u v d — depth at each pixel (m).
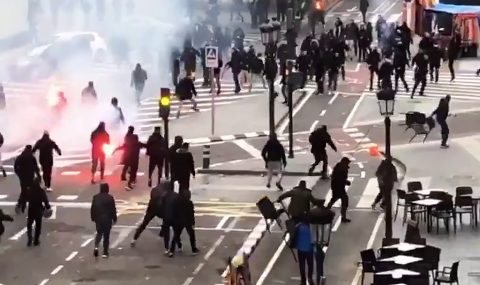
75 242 103.50
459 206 107.44
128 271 95.38
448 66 190.50
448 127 150.25
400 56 170.00
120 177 127.31
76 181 125.69
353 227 108.12
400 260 85.56
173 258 98.81
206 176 128.62
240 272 80.81
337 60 172.38
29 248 101.75
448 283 88.88
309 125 153.75
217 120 156.62
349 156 137.12
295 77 133.62
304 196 95.25
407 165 131.38
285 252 100.69
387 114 97.50
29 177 111.81
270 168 121.62
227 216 112.00
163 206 99.44
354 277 93.31
